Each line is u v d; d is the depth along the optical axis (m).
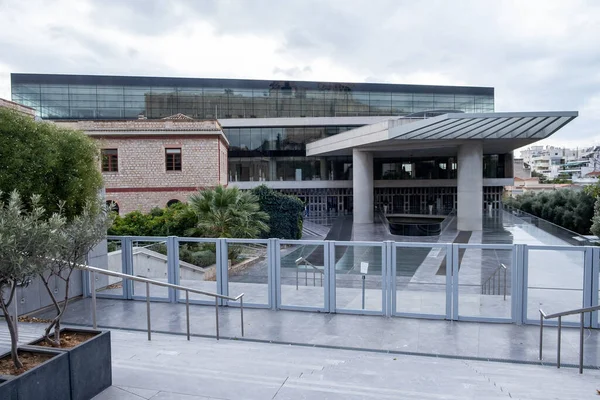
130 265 10.66
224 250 10.20
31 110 16.70
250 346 7.36
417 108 55.69
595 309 6.32
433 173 50.59
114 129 26.27
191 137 26.55
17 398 3.53
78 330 4.77
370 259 10.27
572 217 38.28
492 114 24.41
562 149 160.75
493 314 9.17
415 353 7.32
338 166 51.94
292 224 26.67
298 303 10.02
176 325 8.82
